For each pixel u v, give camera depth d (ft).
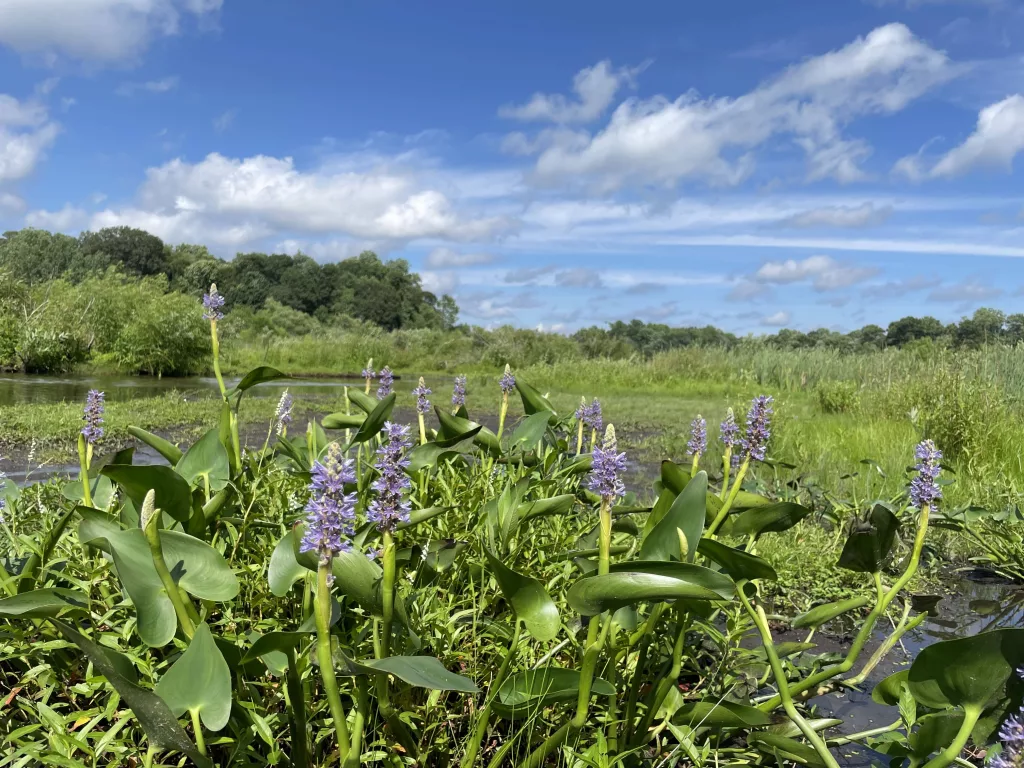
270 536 7.87
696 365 71.00
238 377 70.49
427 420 33.58
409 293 244.83
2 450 22.94
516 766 5.93
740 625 7.88
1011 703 5.27
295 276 223.10
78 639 4.10
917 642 11.11
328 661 4.38
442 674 4.36
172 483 6.14
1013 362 36.94
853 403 40.24
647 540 5.96
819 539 14.70
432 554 7.00
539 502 7.56
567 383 67.26
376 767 5.80
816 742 5.72
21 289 71.05
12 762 4.88
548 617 5.31
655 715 6.51
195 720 4.57
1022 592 13.67
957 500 17.75
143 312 69.82
